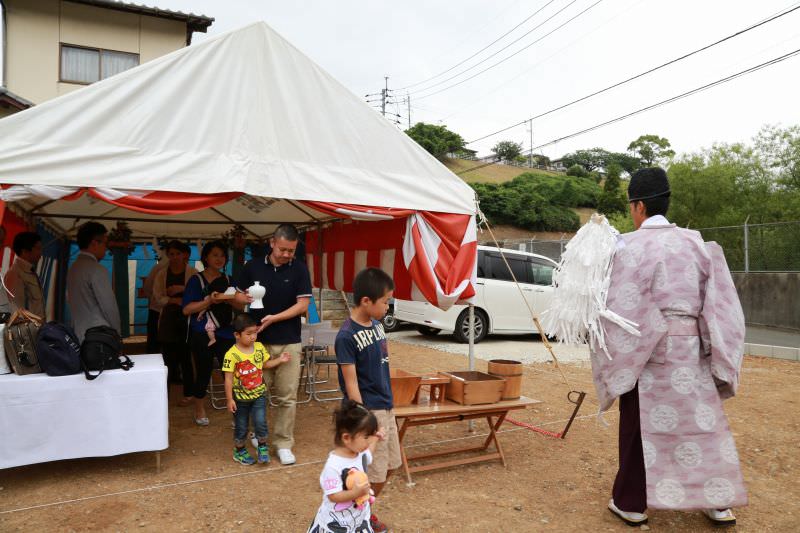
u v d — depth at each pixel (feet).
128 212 23.29
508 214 136.15
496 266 33.91
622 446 10.50
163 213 12.46
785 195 58.18
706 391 9.82
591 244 10.50
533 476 12.83
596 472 13.15
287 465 13.24
